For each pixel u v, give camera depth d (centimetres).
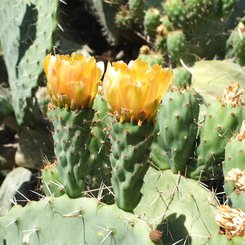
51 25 99
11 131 116
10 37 104
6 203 96
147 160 62
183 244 72
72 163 64
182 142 77
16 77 103
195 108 78
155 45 115
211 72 106
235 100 78
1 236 66
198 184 76
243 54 109
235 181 69
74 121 63
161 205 75
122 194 63
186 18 112
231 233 62
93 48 140
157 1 124
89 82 62
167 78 59
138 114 60
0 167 107
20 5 103
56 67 61
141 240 61
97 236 63
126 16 127
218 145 77
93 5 135
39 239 65
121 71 59
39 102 108
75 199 65
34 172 105
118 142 61
